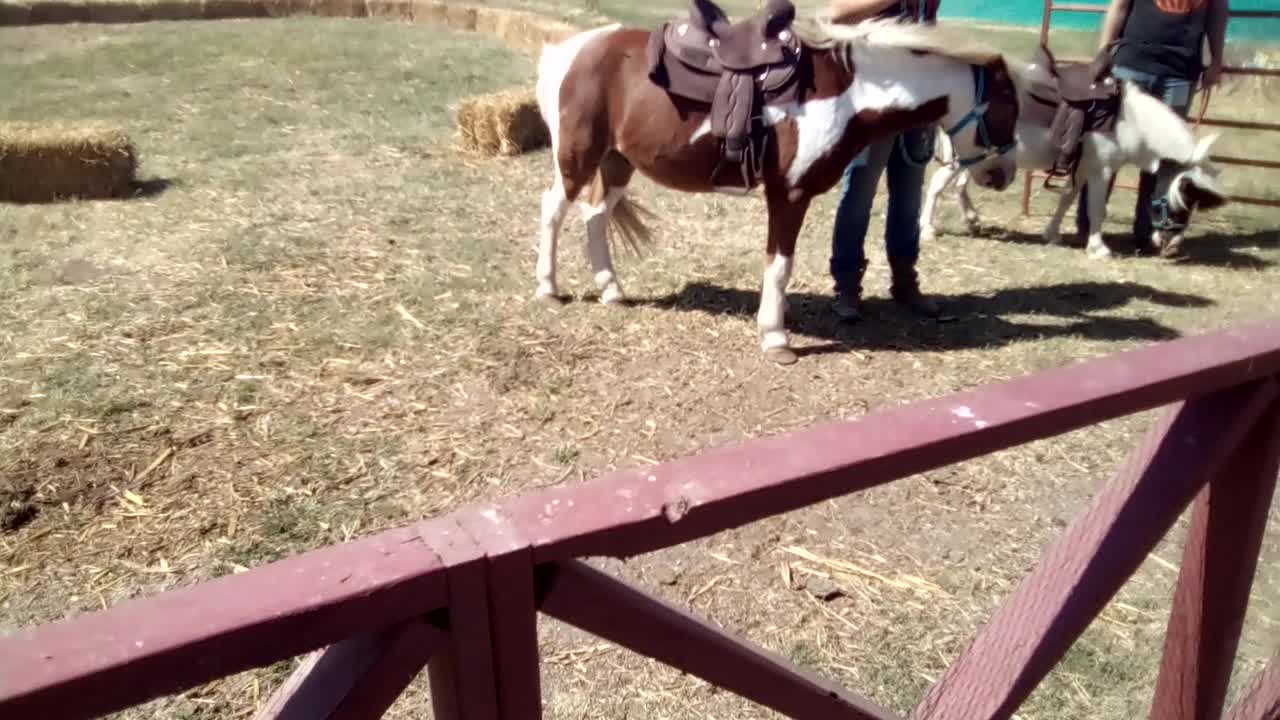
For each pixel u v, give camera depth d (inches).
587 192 192.7
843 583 116.9
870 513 130.9
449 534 36.2
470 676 37.0
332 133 320.2
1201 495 65.5
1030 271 228.5
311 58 447.2
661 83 164.9
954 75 164.4
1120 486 61.6
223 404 149.3
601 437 146.7
